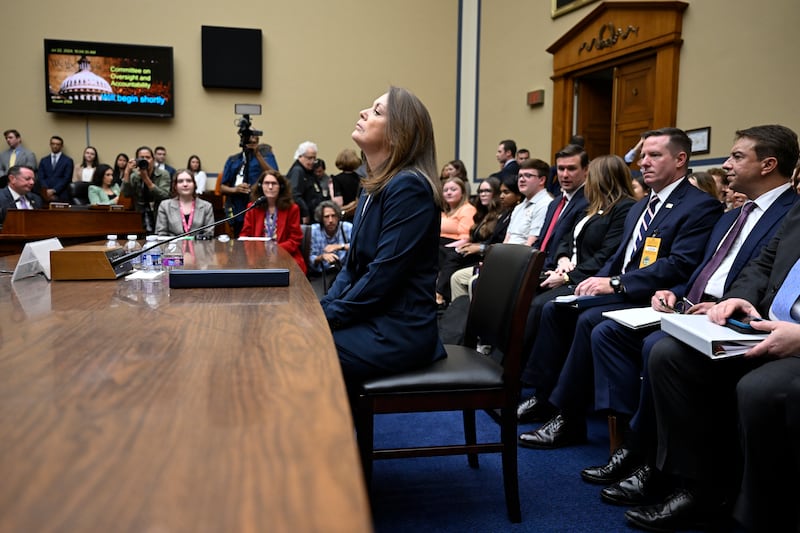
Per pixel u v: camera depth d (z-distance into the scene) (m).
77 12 7.81
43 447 0.54
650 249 2.29
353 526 0.41
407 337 1.54
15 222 4.03
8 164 7.63
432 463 2.14
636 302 2.23
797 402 1.28
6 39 7.71
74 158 7.91
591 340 2.07
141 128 8.04
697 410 1.60
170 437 0.56
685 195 2.28
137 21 7.95
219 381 0.74
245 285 1.58
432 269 1.62
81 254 1.69
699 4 5.03
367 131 1.63
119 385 0.72
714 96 4.90
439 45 8.67
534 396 2.60
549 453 2.23
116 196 7.52
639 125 5.77
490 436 2.43
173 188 6.28
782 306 1.58
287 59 8.33
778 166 1.92
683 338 1.50
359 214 1.69
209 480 0.48
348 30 8.46
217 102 8.16
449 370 1.60
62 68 7.72
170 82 7.96
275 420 0.61
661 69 5.35
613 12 5.81
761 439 1.34
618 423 2.08
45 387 0.71
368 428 1.53
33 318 1.13
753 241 1.93
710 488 1.60
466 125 8.60
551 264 3.07
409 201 1.52
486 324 1.76
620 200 2.74
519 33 7.39
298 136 8.39
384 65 8.55
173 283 1.54
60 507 0.43
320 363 0.82
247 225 4.15
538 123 7.11
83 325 1.07
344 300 1.52
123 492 0.46
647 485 1.81
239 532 0.41
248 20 8.20
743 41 4.64
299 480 0.48
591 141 6.75
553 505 1.80
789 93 4.30
